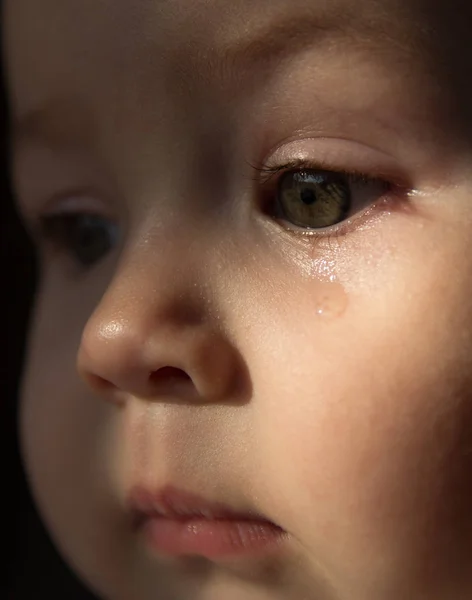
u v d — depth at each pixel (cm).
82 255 21
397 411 16
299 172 18
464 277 17
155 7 18
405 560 17
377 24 17
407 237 17
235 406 17
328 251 17
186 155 18
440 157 17
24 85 20
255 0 17
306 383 17
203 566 19
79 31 18
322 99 17
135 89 18
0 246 26
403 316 16
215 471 17
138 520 19
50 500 20
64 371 20
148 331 17
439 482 17
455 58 17
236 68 17
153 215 18
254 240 18
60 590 27
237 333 17
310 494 17
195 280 18
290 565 18
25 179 21
